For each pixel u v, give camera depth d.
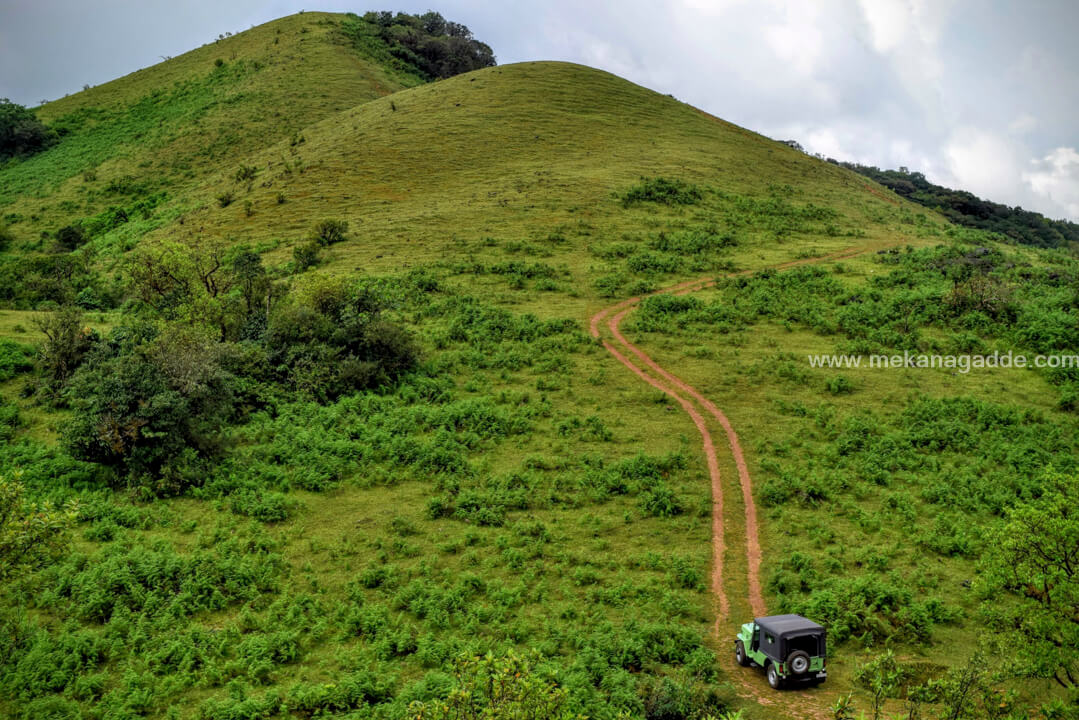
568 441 30.31
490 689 11.02
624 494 26.41
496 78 98.06
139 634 17.78
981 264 50.91
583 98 95.19
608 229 61.12
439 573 21.45
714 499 26.06
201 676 16.69
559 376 36.84
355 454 28.53
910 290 46.53
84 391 27.78
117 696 15.69
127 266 50.94
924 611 18.95
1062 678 16.33
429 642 17.88
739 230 62.88
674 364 38.38
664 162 78.69
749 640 16.78
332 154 76.38
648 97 101.38
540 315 45.06
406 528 23.95
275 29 136.75
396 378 35.78
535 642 18.11
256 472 26.78
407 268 52.38
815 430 31.22
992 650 17.06
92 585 19.28
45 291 51.00
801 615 19.19
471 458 29.02
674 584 20.95
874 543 23.33
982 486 26.34
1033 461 28.12
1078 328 39.34
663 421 32.19
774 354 39.03
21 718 14.91
